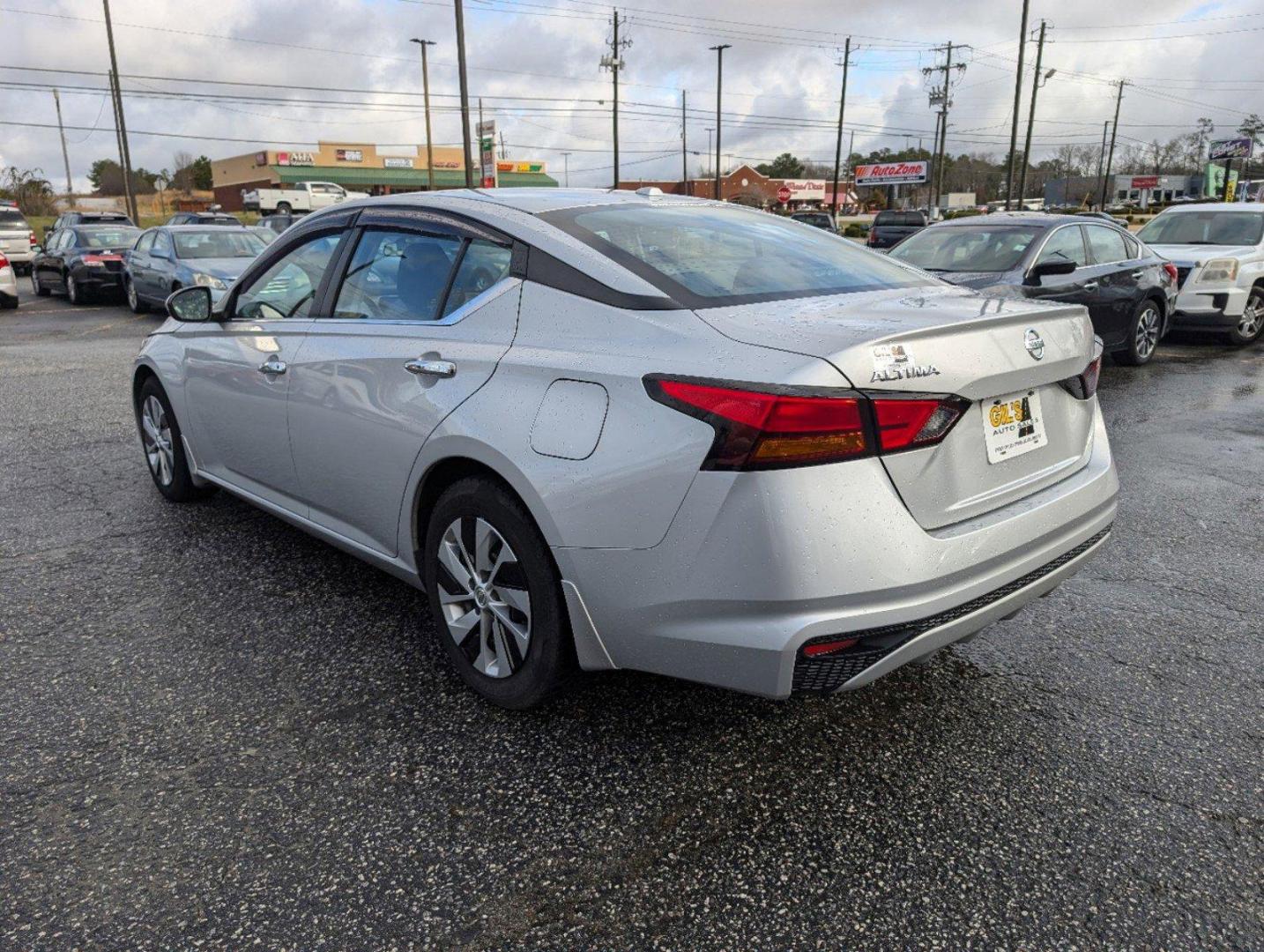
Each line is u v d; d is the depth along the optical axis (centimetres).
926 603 219
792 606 210
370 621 347
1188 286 1060
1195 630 342
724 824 233
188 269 1343
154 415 483
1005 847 224
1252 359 1016
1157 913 203
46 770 254
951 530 228
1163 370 935
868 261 321
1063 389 271
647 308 247
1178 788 246
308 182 5378
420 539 305
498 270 285
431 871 217
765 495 209
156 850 224
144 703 289
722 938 197
